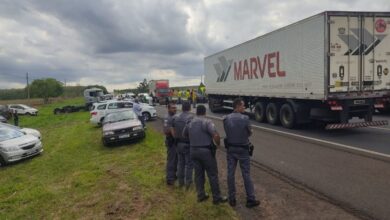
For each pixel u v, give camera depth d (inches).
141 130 540.1
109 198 264.2
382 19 474.0
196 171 233.9
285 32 551.8
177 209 225.0
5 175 421.7
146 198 255.4
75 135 723.4
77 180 328.5
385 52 478.9
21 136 535.8
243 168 220.1
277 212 207.0
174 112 285.7
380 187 238.7
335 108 462.3
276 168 308.3
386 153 340.2
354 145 390.3
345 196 225.3
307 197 228.7
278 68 579.5
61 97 4097.0
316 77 476.4
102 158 439.8
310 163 319.0
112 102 850.8
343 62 462.9
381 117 662.5
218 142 223.8
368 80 473.7
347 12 457.4
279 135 496.1
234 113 224.7
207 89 991.0
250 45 683.4
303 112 536.4
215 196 227.0
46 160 482.6
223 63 847.1
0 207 277.3
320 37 464.4
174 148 283.6
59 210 252.8
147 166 360.5
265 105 653.3
